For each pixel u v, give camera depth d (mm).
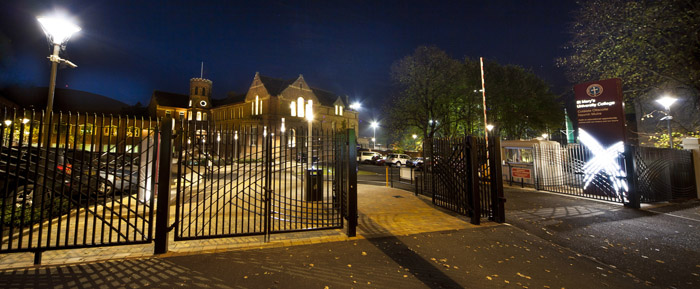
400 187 13109
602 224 6605
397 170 26219
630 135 19219
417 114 25172
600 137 10750
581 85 11320
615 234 5863
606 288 3588
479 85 25266
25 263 3857
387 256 4434
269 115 36281
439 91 23641
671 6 10719
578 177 11609
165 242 4316
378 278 3707
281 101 37906
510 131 27500
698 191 10422
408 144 31234
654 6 10945
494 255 4566
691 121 15086
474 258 4434
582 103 11289
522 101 26625
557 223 6676
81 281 3406
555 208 8359
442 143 8203
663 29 11102
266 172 5059
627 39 11875
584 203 9141
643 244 5281
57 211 6027
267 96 37312
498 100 25297
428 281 3660
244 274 3721
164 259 4105
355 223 5379
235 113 43344
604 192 10047
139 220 6359
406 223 6398
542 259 4449
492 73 26484
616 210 8078
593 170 10641
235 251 4477
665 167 9672
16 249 3676
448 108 24766
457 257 4457
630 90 13109
